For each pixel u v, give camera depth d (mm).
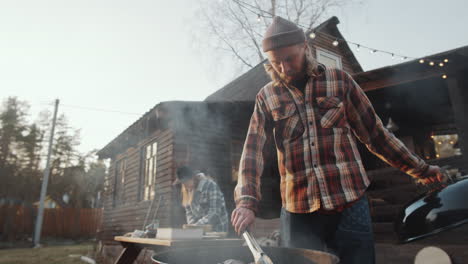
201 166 6711
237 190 1168
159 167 7141
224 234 2350
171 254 1020
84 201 26359
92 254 10273
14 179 22219
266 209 6652
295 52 1164
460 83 4297
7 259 8891
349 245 1104
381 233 4066
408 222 992
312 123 1242
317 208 1143
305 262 933
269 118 1380
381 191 4949
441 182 1110
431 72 4508
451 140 10062
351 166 1188
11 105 24391
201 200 3271
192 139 6762
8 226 18109
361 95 1319
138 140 8914
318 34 10406
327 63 10438
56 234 19469
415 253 3324
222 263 1134
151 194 7660
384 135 1292
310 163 1207
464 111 4176
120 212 9492
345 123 1263
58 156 25781
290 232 1228
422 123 9961
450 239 3027
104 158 11961
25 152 23875
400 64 4395
